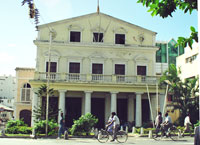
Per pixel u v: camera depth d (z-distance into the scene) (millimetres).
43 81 26094
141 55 30250
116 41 30125
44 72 26703
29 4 7254
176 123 27500
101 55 29594
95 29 29812
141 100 30656
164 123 18234
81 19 29828
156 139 18250
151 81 28266
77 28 29594
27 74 33156
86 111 26688
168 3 4566
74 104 29531
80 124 19797
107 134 15984
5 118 43656
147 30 30766
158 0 4637
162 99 28172
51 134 19734
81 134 19859
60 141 16406
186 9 4484
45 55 28609
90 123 20109
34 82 26031
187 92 27953
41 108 22219
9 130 20703
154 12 4734
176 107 27828
